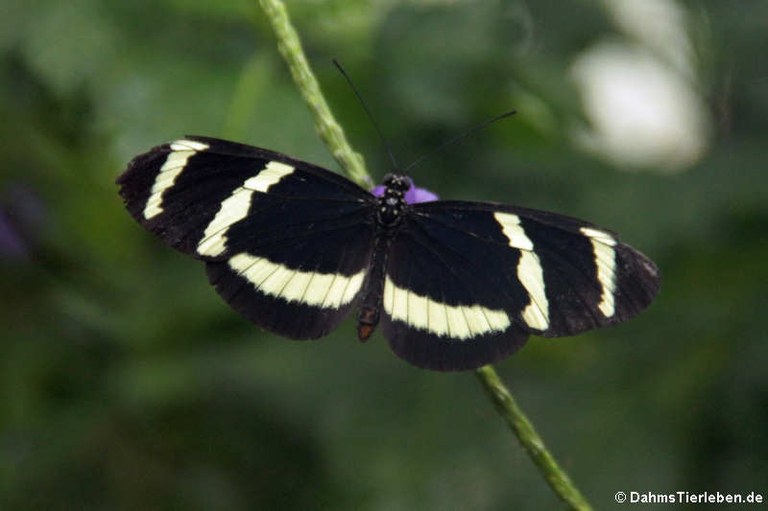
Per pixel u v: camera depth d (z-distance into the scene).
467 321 0.79
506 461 0.87
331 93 0.85
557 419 0.87
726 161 0.86
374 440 0.87
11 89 0.85
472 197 0.86
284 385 0.87
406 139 0.86
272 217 0.79
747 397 0.86
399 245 0.79
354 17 0.85
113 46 0.84
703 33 0.87
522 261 0.79
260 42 0.85
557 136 0.87
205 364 0.87
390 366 0.87
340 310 0.79
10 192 0.87
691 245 0.86
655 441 0.87
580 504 0.79
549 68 0.87
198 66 0.84
